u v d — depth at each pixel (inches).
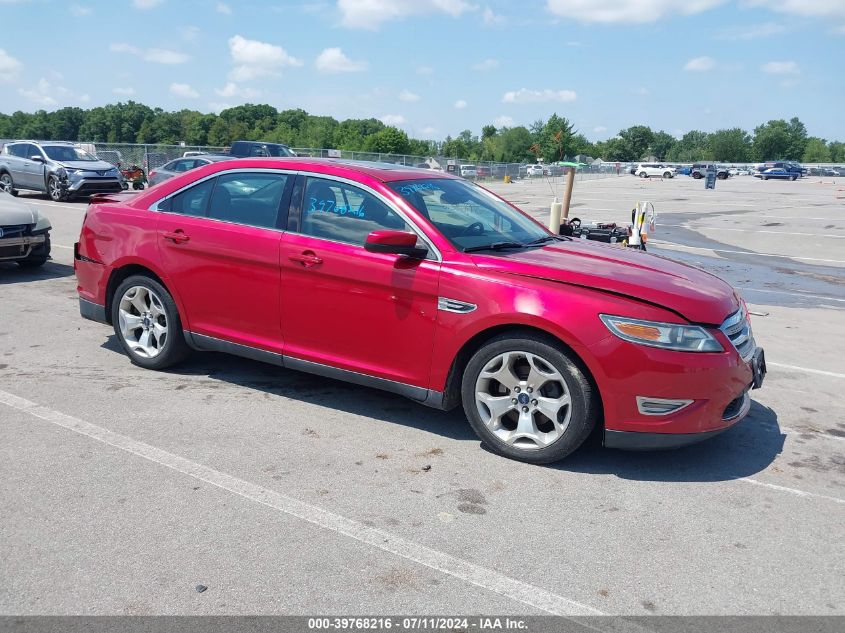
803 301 388.2
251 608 110.9
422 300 170.6
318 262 181.5
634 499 151.7
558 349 158.6
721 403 157.5
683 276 175.2
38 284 347.3
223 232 197.9
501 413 167.9
